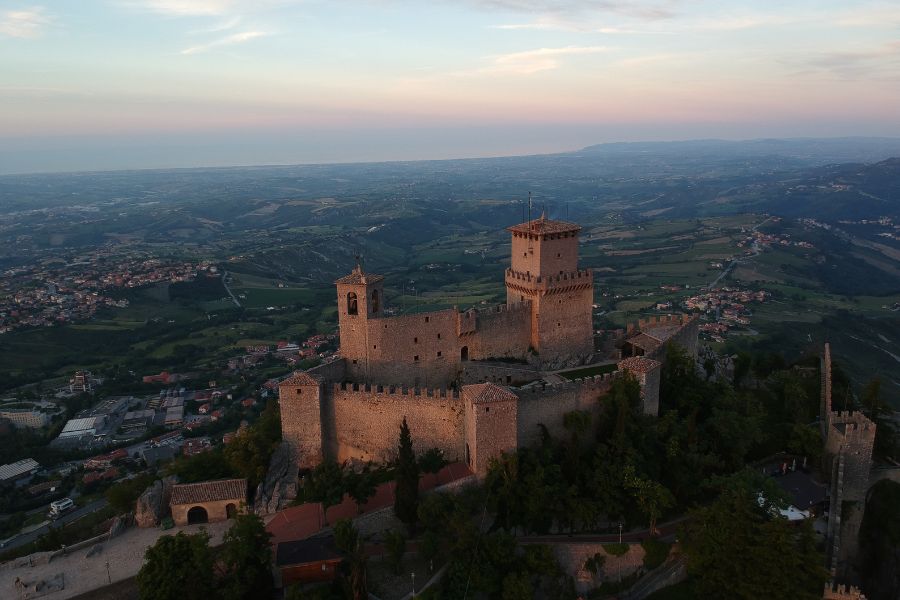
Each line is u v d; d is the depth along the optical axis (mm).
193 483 91000
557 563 78625
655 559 81062
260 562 72125
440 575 75562
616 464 85938
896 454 104062
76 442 179250
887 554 88875
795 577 72938
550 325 113500
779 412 114375
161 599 68375
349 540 73500
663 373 105812
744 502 77562
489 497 83750
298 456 96812
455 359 108938
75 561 81188
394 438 95438
